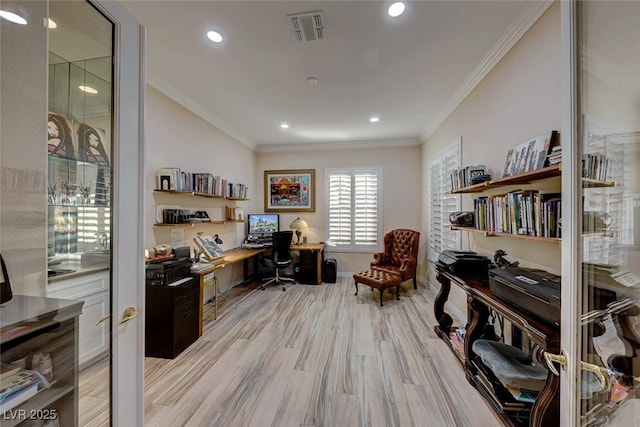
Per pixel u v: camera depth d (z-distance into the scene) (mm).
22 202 913
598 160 851
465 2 1701
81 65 1103
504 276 1589
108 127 1111
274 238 4387
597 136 853
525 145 1802
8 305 859
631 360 817
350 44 2131
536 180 1780
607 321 830
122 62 1115
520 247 1999
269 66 2461
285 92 3000
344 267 5180
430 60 2354
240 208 4742
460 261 2225
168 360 2260
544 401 1169
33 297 929
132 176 1173
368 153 5086
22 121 913
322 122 4008
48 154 1109
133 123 1177
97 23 1081
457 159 3092
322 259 4895
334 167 5215
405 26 1919
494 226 2025
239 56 2303
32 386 821
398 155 4969
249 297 3965
